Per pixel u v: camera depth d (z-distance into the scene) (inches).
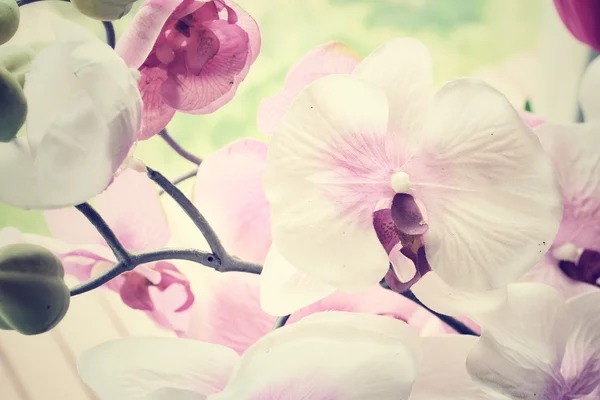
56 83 16.1
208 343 17.4
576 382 17.6
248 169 17.2
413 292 17.3
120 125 16.2
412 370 17.3
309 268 17.0
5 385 17.5
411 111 16.8
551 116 17.2
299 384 17.2
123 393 17.4
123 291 17.4
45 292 16.8
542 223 16.8
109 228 17.2
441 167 16.8
